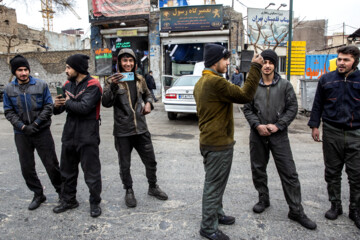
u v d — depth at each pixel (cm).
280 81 293
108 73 1645
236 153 545
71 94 297
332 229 277
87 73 304
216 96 242
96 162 308
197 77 962
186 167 465
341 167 294
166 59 1619
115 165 478
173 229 282
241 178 411
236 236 269
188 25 1505
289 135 698
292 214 290
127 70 317
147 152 340
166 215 310
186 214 311
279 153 286
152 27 1570
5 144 640
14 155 549
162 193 348
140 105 331
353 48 268
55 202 346
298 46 1192
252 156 309
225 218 289
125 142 328
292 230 277
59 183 343
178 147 596
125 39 1650
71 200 324
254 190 370
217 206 260
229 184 389
